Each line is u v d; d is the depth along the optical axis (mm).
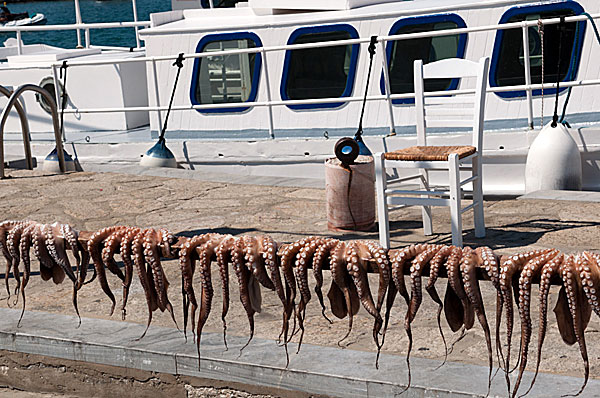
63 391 4293
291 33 9586
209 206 7980
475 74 6184
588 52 8711
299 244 3201
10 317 4617
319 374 3660
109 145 10562
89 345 4152
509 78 8977
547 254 2850
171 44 10117
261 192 8500
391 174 9148
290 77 9727
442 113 6367
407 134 9328
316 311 4793
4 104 11578
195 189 8773
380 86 9383
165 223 7398
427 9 9047
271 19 9992
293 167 9742
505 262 2877
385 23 9219
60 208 8172
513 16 8828
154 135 10492
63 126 11328
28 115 11562
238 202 8094
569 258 2787
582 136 8484
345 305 3293
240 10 10586
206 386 3920
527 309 2850
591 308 2846
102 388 4184
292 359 3828
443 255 2980
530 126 8750
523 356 2883
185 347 4031
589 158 8516
